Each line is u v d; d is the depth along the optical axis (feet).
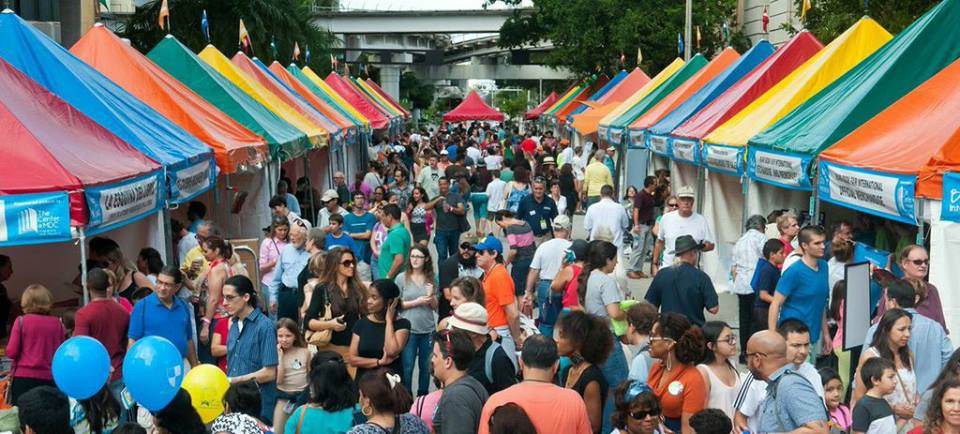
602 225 49.78
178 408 20.71
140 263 35.09
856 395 22.88
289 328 26.71
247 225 55.72
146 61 51.47
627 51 147.23
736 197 56.34
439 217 55.21
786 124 45.14
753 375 20.97
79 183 27.48
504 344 29.76
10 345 26.99
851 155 35.19
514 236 42.60
